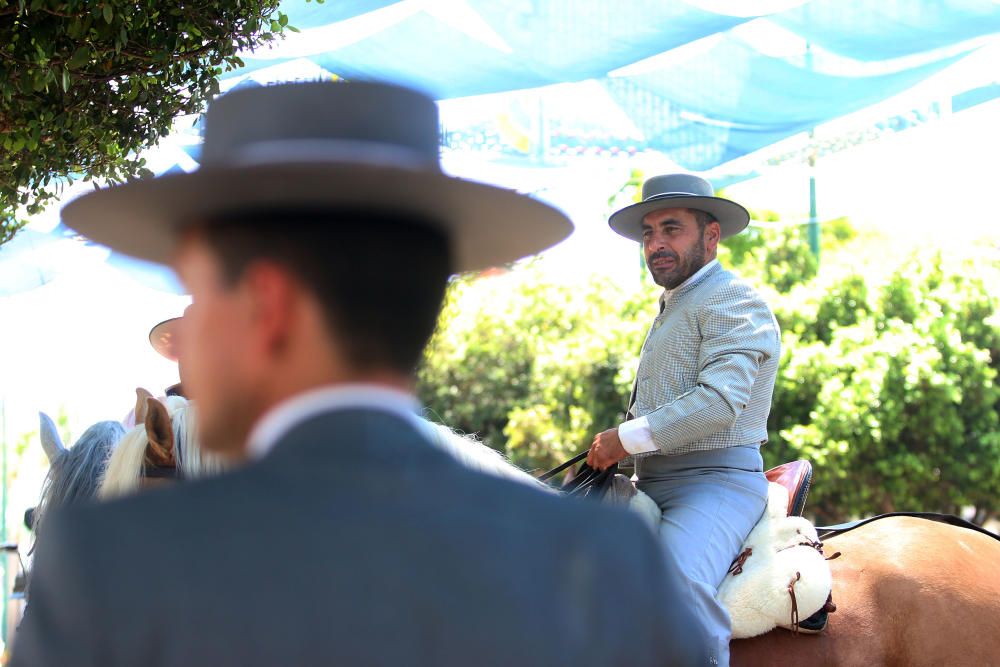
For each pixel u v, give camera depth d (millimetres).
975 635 4348
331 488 1408
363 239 1501
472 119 11141
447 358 16375
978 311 14000
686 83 10688
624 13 8586
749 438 4641
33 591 1401
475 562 1390
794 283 16578
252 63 8852
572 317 16703
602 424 14742
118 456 3648
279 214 1496
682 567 4125
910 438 13539
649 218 4949
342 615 1328
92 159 5684
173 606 1320
